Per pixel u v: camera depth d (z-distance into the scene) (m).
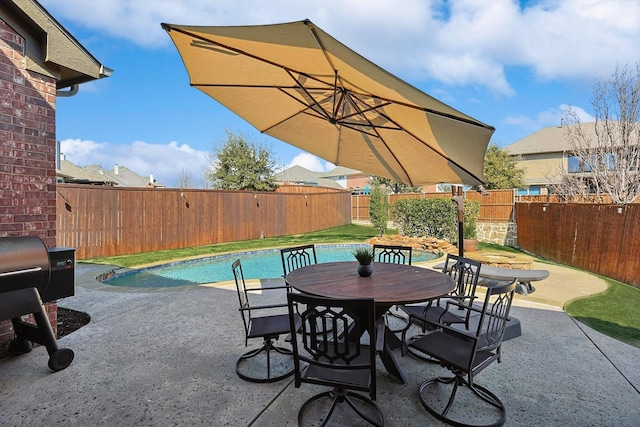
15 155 3.68
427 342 3.06
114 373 3.39
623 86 12.01
